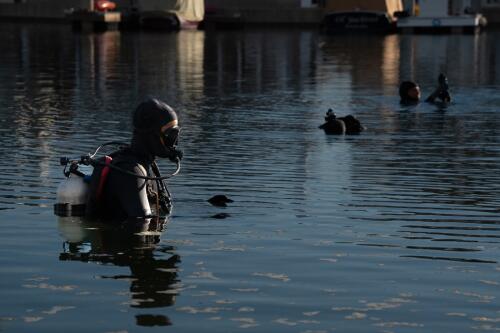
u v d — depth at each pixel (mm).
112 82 40938
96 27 98000
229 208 14938
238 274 11180
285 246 12523
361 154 21281
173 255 11992
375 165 19703
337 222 14031
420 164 19922
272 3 114625
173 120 14617
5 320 9547
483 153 21672
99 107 30906
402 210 14969
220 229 13469
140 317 9656
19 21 113750
